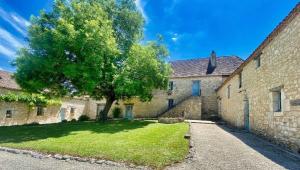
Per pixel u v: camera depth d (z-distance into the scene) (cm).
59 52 1317
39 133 1222
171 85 2888
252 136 1137
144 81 1797
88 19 1457
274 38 966
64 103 2823
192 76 2773
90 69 1408
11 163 673
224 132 1273
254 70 1228
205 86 2695
